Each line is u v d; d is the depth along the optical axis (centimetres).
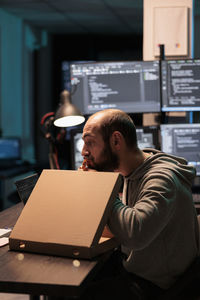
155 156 147
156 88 269
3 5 600
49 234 128
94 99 272
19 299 261
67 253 124
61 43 824
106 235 134
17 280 111
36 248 129
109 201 129
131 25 732
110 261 170
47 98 799
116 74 269
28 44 736
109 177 134
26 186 176
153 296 140
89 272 115
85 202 130
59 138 261
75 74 271
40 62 777
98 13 640
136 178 146
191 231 144
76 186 136
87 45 823
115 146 142
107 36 829
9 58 677
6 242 142
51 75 818
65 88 816
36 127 758
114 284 141
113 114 144
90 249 121
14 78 697
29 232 131
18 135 711
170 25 304
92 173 138
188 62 266
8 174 467
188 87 268
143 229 124
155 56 307
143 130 266
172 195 133
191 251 145
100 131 142
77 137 271
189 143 266
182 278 138
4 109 667
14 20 682
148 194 131
